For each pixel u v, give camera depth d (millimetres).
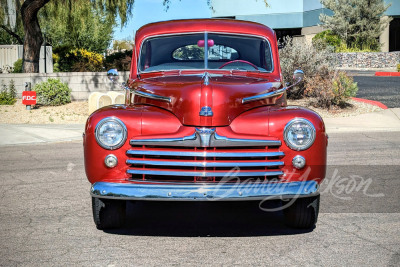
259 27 6855
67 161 9953
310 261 4637
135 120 5145
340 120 15359
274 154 5059
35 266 4535
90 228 5711
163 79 6012
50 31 30766
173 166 5043
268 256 4785
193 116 5133
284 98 6074
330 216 6129
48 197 7172
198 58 6578
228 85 5492
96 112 5328
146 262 4637
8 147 11711
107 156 5105
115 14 20953
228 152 4996
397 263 4566
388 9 37000
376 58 33688
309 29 41406
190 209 6629
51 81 17656
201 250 4977
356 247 5008
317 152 5172
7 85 18234
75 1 20359
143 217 6234
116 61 22078
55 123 15062
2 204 6785
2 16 22578
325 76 17609
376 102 17672
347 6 35844
